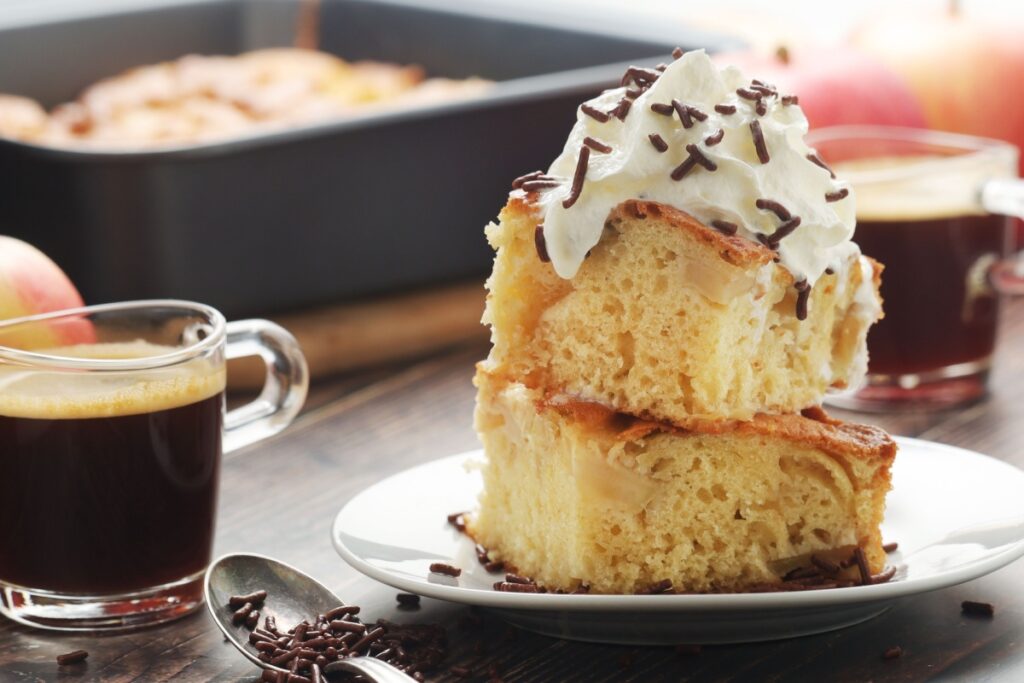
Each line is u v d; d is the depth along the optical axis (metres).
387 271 0.98
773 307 0.74
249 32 1.27
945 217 0.88
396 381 0.94
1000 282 0.90
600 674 0.71
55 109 1.17
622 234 0.73
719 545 0.74
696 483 0.73
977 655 0.71
